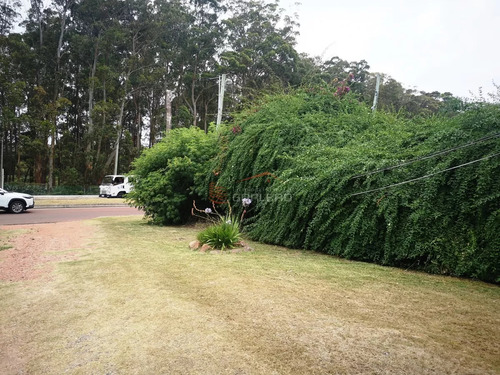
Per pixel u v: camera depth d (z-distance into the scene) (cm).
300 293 388
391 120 874
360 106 944
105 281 450
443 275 485
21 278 485
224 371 235
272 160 772
